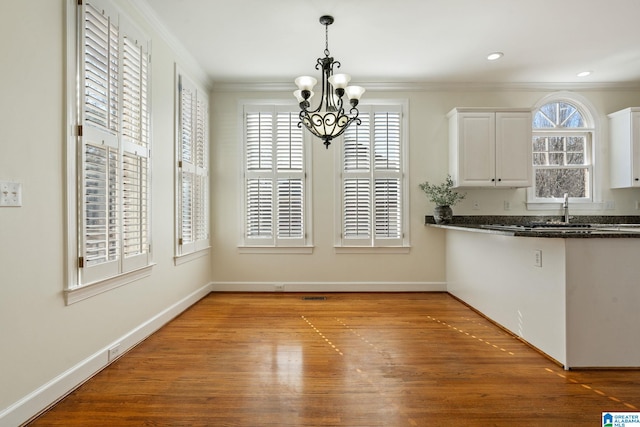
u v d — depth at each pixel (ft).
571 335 7.68
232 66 13.35
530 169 13.93
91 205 7.34
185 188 12.26
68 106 6.69
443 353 8.64
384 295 14.62
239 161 15.17
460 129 13.99
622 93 15.21
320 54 12.33
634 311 7.63
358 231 15.14
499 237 10.57
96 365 7.55
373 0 9.12
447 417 5.98
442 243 15.23
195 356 8.48
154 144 10.05
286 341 9.46
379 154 15.12
